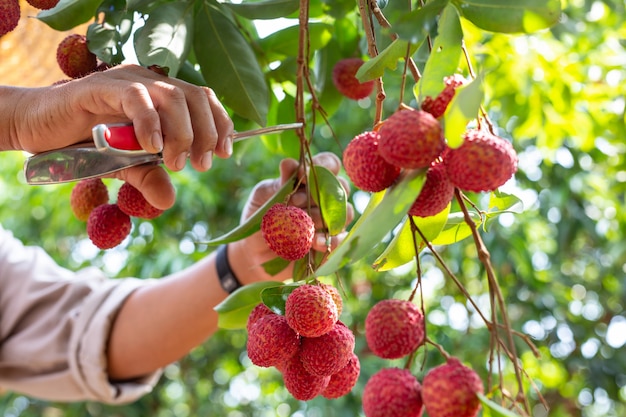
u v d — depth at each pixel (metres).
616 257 3.51
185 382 4.54
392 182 0.75
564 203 3.25
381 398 0.70
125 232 1.08
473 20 0.78
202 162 0.93
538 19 0.76
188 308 1.59
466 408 0.66
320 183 1.02
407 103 2.72
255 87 1.19
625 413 4.51
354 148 0.75
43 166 0.93
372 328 0.75
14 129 0.96
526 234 3.52
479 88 0.66
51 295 1.78
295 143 1.43
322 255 1.10
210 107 0.94
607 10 2.33
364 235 0.70
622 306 4.08
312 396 0.86
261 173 3.73
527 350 3.56
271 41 1.35
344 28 1.39
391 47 0.87
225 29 1.19
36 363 1.71
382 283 3.90
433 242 0.96
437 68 0.75
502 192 0.93
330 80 1.40
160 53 1.03
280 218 0.89
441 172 0.72
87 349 1.64
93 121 0.94
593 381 3.79
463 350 3.62
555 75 2.14
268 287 0.86
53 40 1.55
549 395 4.18
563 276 3.89
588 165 3.29
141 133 0.85
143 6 1.11
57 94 0.93
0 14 0.96
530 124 2.23
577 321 3.85
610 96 2.25
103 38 1.06
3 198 3.96
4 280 1.80
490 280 0.69
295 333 0.84
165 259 3.51
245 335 4.36
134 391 1.70
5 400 4.07
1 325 1.75
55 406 4.23
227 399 4.68
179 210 3.68
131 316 1.66
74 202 1.14
